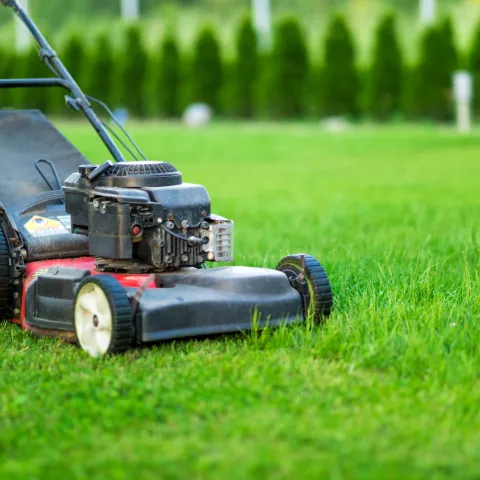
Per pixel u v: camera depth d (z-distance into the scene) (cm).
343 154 2661
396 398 526
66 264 732
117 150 811
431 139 2902
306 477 419
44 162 819
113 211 660
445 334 629
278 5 7494
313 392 540
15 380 578
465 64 3506
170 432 478
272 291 675
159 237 670
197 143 2977
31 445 467
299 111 3766
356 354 610
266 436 468
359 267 886
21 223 754
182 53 3988
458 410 499
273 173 2277
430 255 946
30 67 4147
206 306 640
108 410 506
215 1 7844
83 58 4094
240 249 1061
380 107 3591
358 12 7000
